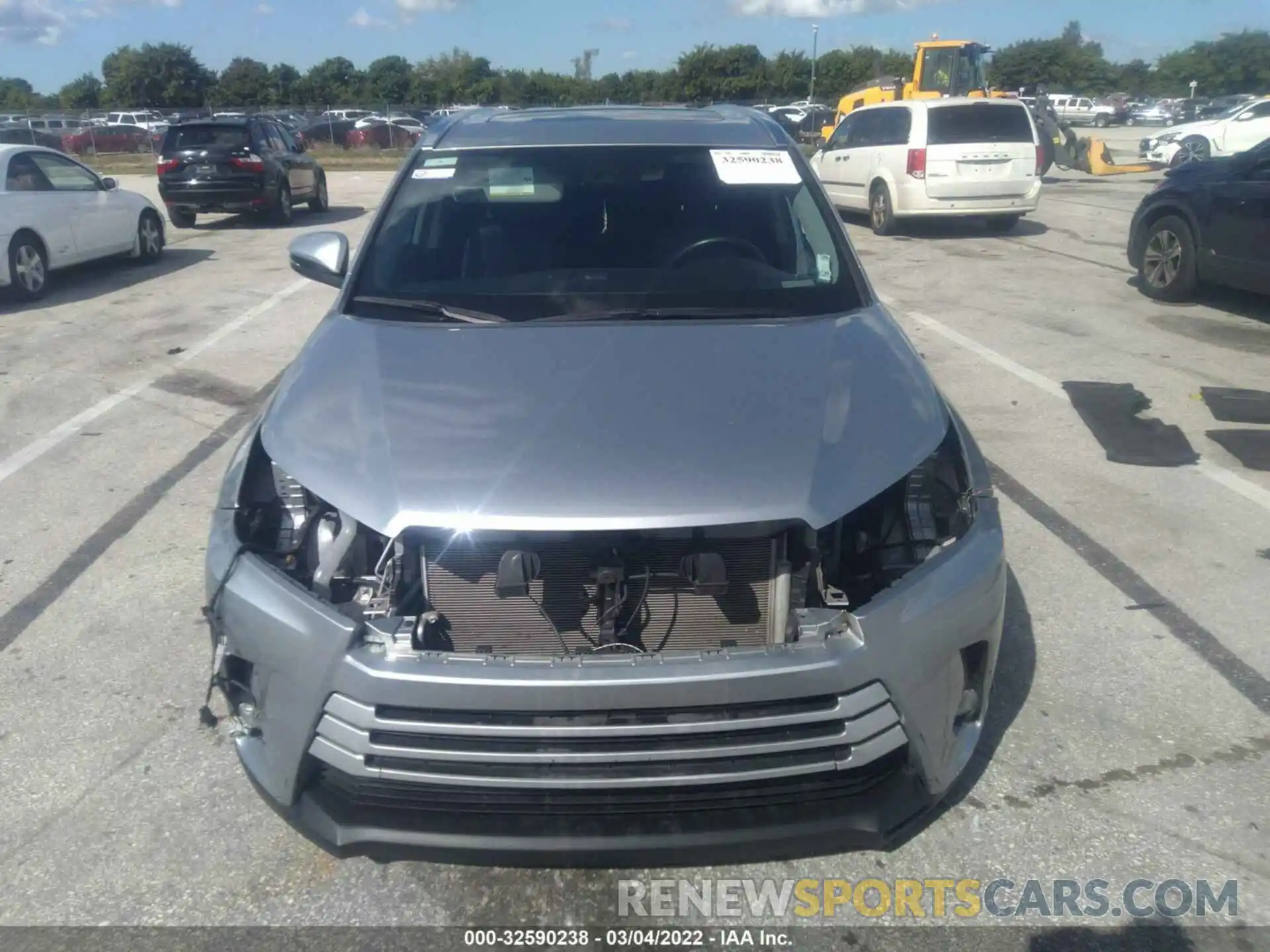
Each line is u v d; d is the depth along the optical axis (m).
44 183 10.99
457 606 2.59
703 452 2.66
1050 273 11.29
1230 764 3.23
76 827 2.99
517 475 2.59
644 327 3.39
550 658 2.41
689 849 2.49
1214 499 5.20
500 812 2.49
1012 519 4.98
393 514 2.54
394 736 2.43
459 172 4.10
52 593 4.37
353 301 3.67
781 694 2.40
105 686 3.68
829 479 2.63
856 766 2.48
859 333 3.40
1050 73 84.38
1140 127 53.88
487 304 3.55
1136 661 3.79
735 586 2.58
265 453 3.12
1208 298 9.88
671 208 3.95
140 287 11.35
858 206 15.26
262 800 3.07
